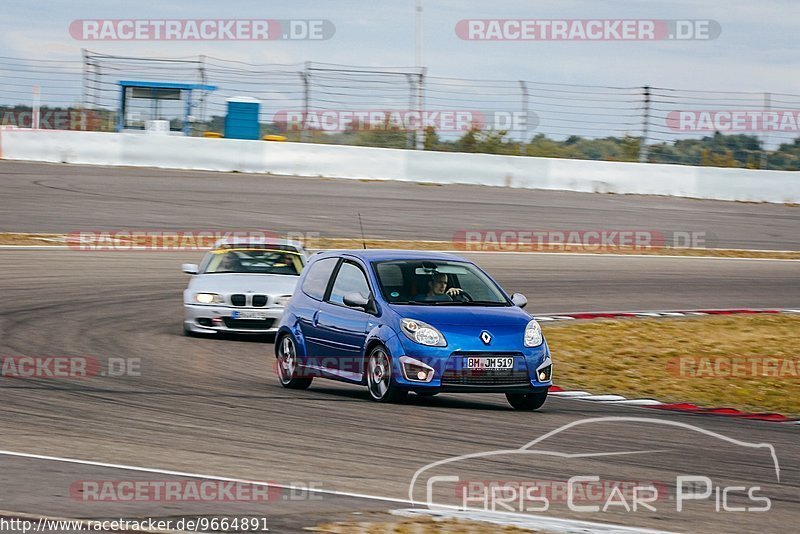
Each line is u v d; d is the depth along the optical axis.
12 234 76.31
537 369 32.66
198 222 84.81
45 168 108.75
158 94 124.19
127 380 35.81
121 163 115.31
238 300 47.19
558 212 101.00
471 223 91.88
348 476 22.61
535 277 71.38
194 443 25.58
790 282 76.12
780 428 33.19
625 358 46.50
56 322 48.91
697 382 42.38
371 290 34.38
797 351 50.03
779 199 120.50
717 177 119.94
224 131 128.75
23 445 24.55
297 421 29.14
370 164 117.56
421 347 31.78
